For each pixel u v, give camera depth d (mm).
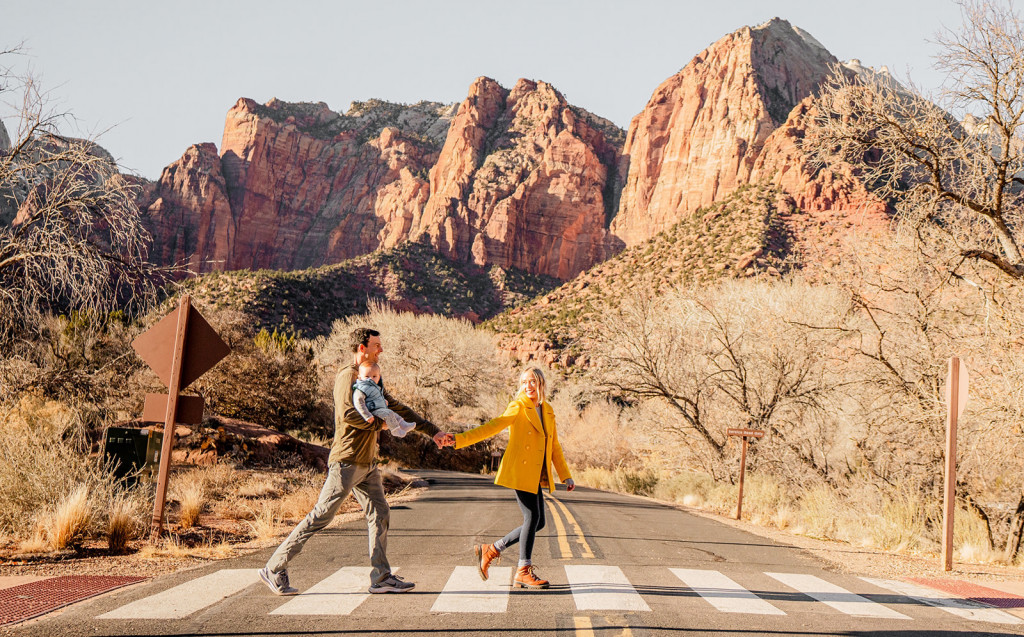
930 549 10664
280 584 5109
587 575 6426
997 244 12172
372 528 5418
